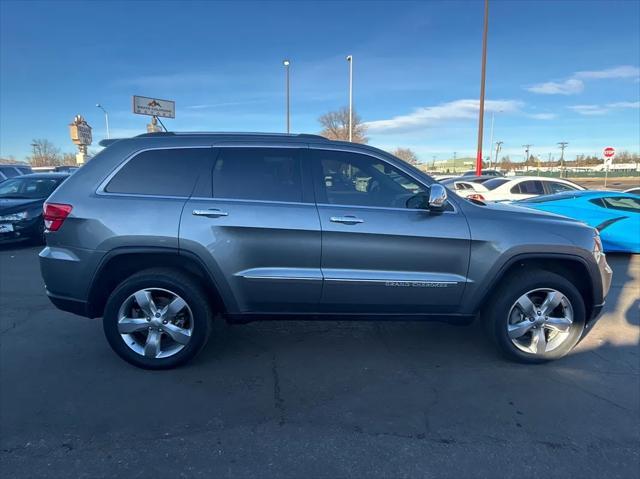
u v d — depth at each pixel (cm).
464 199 370
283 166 358
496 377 354
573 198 847
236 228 340
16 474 240
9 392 324
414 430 283
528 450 264
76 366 366
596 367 373
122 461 251
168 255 346
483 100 1938
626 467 250
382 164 364
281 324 465
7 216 868
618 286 635
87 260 340
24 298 551
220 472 243
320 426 286
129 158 355
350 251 346
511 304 364
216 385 337
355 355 392
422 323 472
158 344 355
